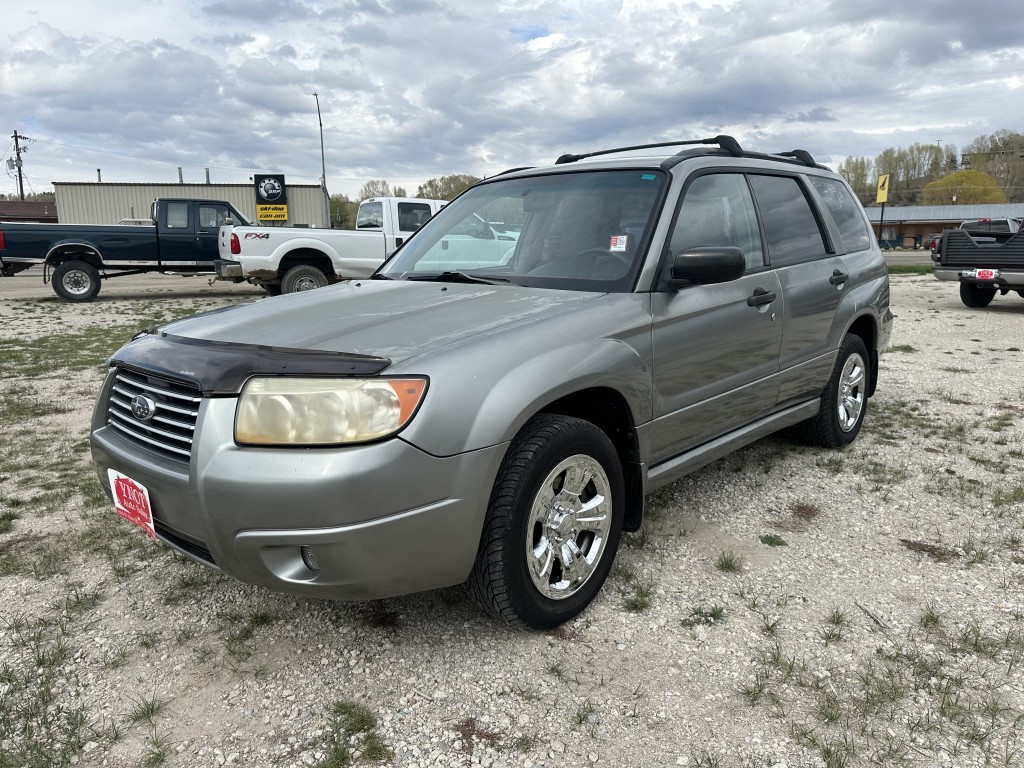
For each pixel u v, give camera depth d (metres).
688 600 2.94
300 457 2.19
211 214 16.05
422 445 2.25
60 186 34.16
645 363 2.95
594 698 2.36
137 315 12.93
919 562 3.25
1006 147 116.44
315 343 2.47
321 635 2.73
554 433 2.57
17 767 2.10
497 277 3.34
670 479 3.29
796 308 3.93
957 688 2.37
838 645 2.62
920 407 5.91
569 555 2.73
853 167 123.62
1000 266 11.66
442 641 2.68
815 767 2.05
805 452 4.75
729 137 3.89
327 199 34.03
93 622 2.84
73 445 5.12
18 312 13.41
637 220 3.23
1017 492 3.99
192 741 2.19
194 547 2.52
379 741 2.17
